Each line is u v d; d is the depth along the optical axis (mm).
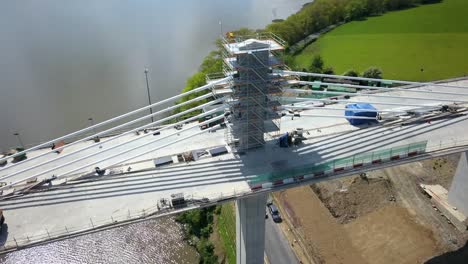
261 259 59469
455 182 67875
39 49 137625
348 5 160625
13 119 100875
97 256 68250
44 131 96125
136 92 113688
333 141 61219
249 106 55406
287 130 64188
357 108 66000
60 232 46094
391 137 61719
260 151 59125
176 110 94938
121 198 50750
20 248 44500
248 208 54000
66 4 188250
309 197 75562
